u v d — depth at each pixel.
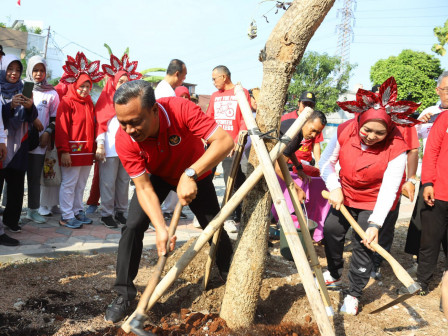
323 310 2.09
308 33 2.64
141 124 2.30
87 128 5.25
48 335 2.70
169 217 6.07
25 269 3.78
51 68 35.25
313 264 2.92
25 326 2.79
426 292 3.95
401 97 30.22
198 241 2.46
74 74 5.11
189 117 2.63
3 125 4.33
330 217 3.54
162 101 2.68
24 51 30.28
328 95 34.31
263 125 2.75
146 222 2.95
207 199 3.16
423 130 4.91
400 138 3.13
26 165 4.68
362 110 3.05
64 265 3.95
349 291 3.34
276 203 2.34
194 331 2.73
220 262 3.30
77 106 5.16
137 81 2.30
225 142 2.58
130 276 2.98
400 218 7.07
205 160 2.51
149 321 2.89
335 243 3.56
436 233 3.82
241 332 2.72
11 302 3.10
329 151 3.47
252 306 2.79
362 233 3.02
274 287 3.49
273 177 2.42
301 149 4.88
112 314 2.91
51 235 4.86
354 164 3.22
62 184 5.30
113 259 4.23
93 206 6.18
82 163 5.29
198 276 3.47
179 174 2.97
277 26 2.71
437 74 30.61
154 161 2.76
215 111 6.05
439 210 3.78
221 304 2.95
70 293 3.32
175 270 2.41
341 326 3.05
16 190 4.72
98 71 5.29
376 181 3.24
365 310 3.48
